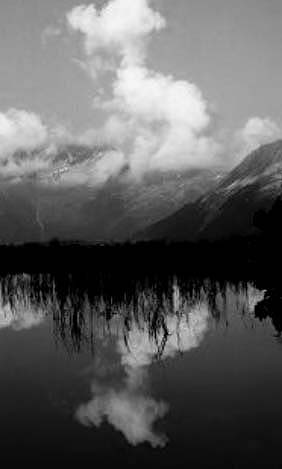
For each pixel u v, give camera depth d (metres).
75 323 39.81
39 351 32.56
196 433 18.22
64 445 17.78
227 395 21.98
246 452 16.66
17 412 21.16
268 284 58.06
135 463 16.22
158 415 20.12
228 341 32.59
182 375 25.42
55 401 22.48
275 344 31.09
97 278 71.25
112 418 20.09
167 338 34.31
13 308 52.19
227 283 62.81
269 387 22.75
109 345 33.41
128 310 44.94
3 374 27.19
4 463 16.64
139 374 26.19
